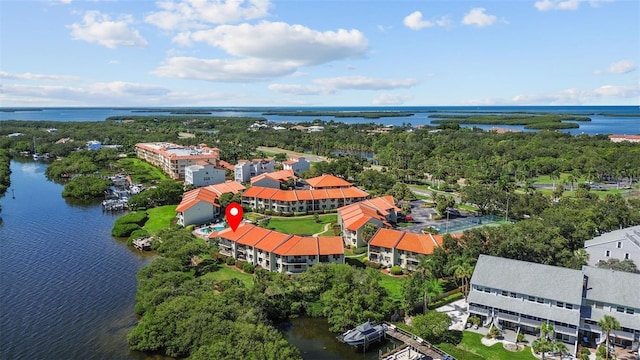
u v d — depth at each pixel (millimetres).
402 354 69438
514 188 173375
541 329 68250
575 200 137000
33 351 71812
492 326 74125
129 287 94812
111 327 78812
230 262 103750
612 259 87750
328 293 82250
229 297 77062
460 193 165875
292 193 153125
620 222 115438
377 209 133000
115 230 128875
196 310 72875
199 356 62781
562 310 69625
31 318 81875
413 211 151250
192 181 185625
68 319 81500
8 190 190000
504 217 140500
